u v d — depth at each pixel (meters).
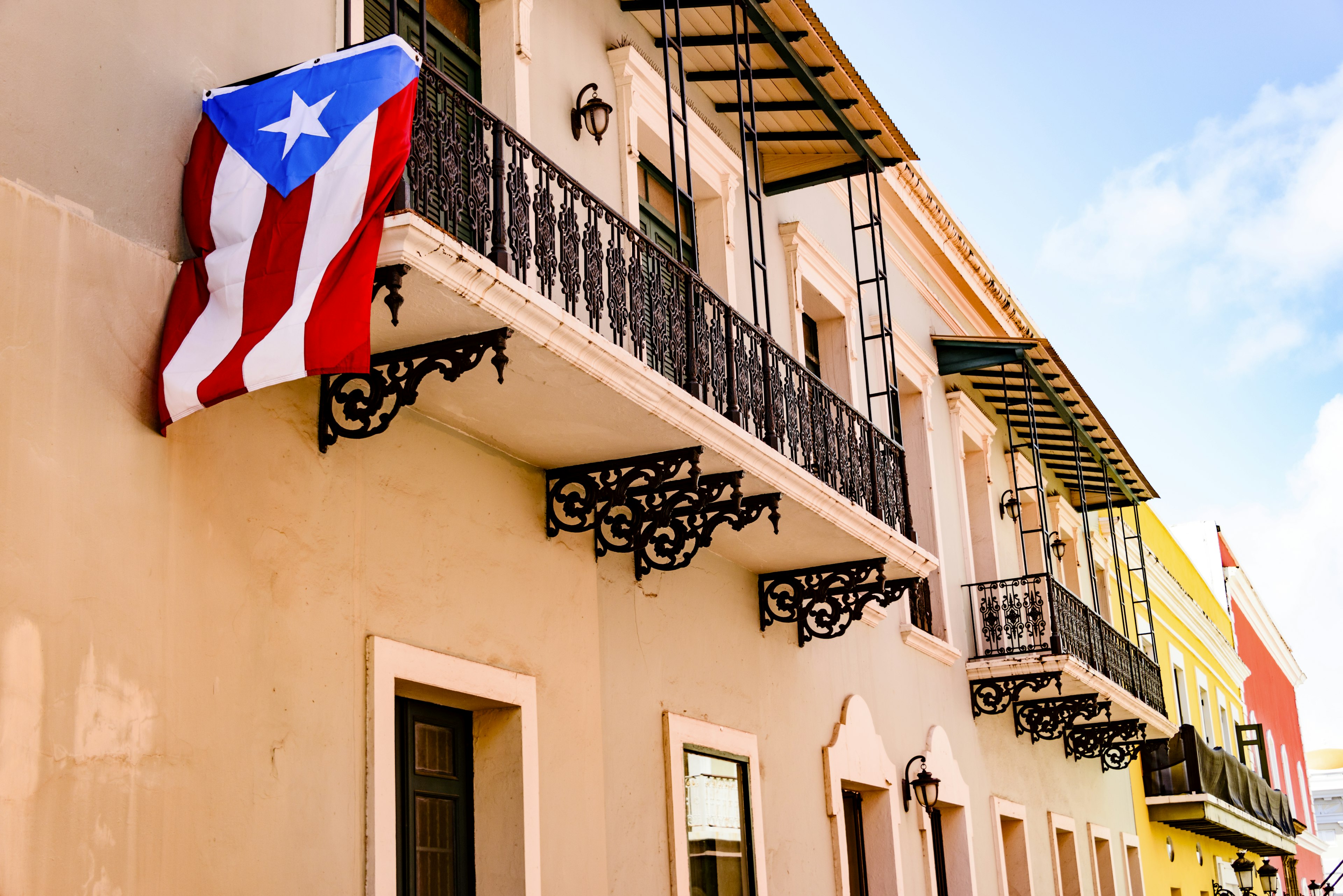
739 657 10.27
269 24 6.68
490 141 8.34
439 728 7.48
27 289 5.20
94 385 5.39
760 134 11.81
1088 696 16.14
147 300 5.70
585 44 9.61
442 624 7.18
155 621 5.49
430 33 8.27
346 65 5.87
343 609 6.52
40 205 5.33
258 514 6.12
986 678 15.26
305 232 5.64
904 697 13.35
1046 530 15.88
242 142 5.92
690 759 9.41
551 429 7.62
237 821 5.71
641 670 8.95
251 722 5.88
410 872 7.00
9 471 5.00
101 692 5.19
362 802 6.39
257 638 5.99
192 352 5.59
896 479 11.16
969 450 17.31
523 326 6.39
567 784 7.95
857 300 13.85
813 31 10.14
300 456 6.43
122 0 5.89
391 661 6.68
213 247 5.87
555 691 8.02
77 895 4.95
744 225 11.59
